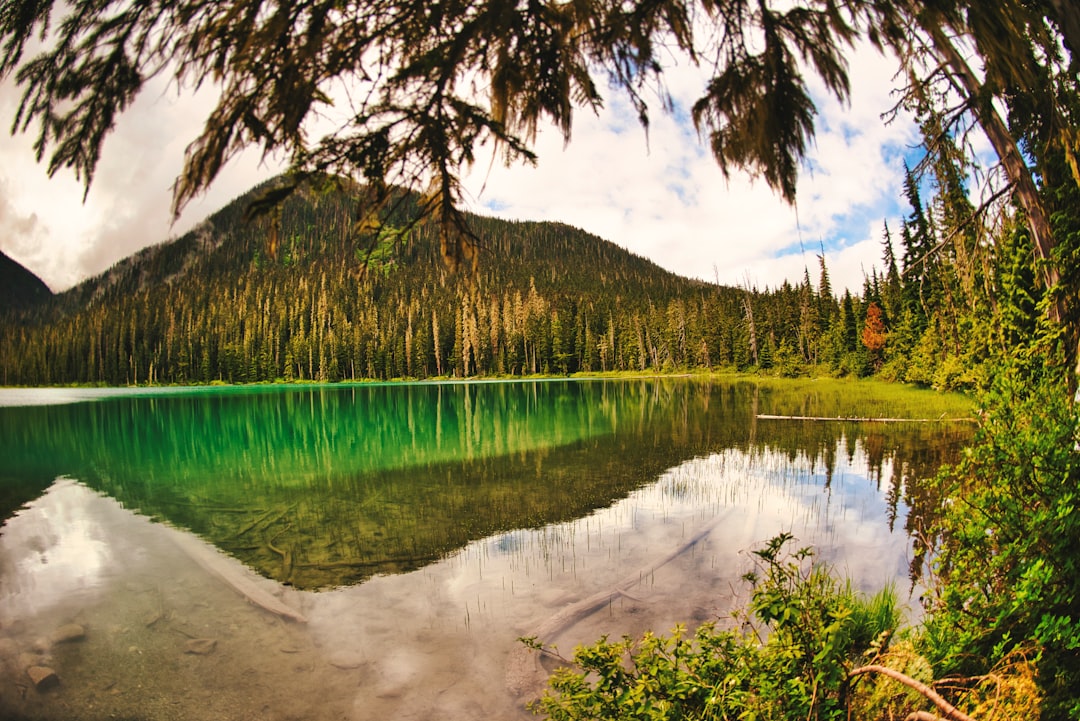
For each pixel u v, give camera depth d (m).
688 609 6.50
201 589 8.13
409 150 1.66
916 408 27.06
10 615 7.40
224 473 18.73
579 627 6.21
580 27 1.51
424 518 11.80
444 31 1.56
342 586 8.07
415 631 6.45
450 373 118.12
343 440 26.00
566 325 115.19
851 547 8.45
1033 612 2.95
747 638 3.53
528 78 1.67
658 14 1.43
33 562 9.70
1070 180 3.54
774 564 3.16
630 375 106.44
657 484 13.92
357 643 6.25
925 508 10.36
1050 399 3.35
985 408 3.69
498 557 8.98
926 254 5.14
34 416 44.19
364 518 12.10
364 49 1.49
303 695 5.33
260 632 6.68
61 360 107.06
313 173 1.54
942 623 3.55
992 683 2.75
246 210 1.47
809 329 73.25
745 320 87.50
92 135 1.48
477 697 5.08
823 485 13.00
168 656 6.21
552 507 12.13
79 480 18.06
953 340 5.06
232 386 110.00
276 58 1.38
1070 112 3.12
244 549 10.19
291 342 123.31
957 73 3.60
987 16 1.65
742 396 44.31
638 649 5.50
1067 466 3.07
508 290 155.25
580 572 8.02
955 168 4.55
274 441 26.86
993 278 4.61
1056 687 2.59
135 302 111.88
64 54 1.49
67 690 5.63
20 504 14.65
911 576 6.88
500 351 118.94
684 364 104.19
